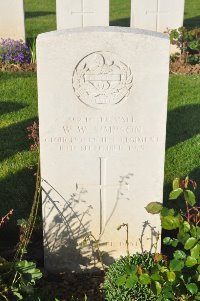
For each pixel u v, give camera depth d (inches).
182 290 67.6
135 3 166.4
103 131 74.6
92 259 81.3
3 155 109.8
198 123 125.6
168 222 67.3
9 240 87.4
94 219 79.4
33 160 107.8
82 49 70.4
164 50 70.7
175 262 66.2
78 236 80.0
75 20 161.6
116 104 73.2
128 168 76.6
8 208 94.0
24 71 156.0
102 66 71.3
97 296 76.3
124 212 79.0
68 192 77.6
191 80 151.3
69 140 74.9
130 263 74.7
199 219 72.1
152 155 75.9
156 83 72.3
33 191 98.3
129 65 71.4
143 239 80.4
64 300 74.5
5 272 71.7
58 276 81.0
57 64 71.1
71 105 73.1
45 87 72.2
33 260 83.0
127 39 70.2
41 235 87.5
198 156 110.9
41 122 73.9
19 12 170.7
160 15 167.9
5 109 129.9
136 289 70.6
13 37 174.1
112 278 73.1
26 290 69.7
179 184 68.9
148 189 77.7
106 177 77.1
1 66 158.1
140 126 74.4
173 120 126.9
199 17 242.8
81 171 76.6
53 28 214.5
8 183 100.7
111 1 279.1
